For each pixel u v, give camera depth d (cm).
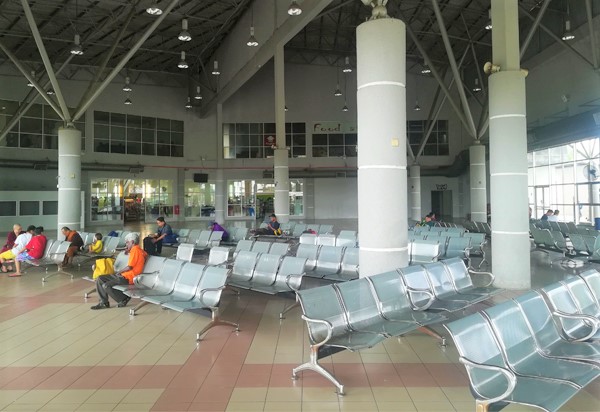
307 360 521
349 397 420
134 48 1567
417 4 2338
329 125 3556
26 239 1159
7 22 2259
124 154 3139
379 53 637
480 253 1184
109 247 1286
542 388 331
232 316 729
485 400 317
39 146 2797
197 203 3553
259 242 1055
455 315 711
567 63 2242
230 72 2609
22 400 420
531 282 998
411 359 523
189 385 452
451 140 3531
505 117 922
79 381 465
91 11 2142
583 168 2233
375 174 644
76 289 964
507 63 926
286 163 2052
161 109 3325
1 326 679
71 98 2923
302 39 3206
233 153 3538
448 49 1769
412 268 614
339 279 802
